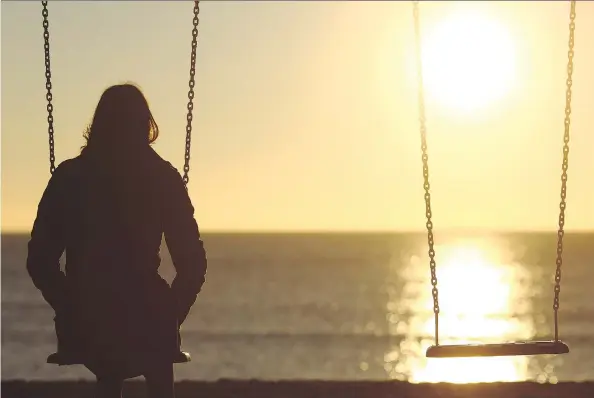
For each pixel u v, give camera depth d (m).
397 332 58.94
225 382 15.43
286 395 13.79
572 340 54.25
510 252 183.12
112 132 5.03
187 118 6.37
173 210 4.95
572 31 7.66
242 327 60.00
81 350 4.88
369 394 13.54
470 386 14.30
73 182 4.96
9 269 112.50
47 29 6.30
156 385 5.00
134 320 4.84
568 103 7.73
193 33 6.45
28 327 60.12
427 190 7.58
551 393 13.63
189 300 4.95
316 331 58.69
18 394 13.80
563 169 7.70
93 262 4.86
